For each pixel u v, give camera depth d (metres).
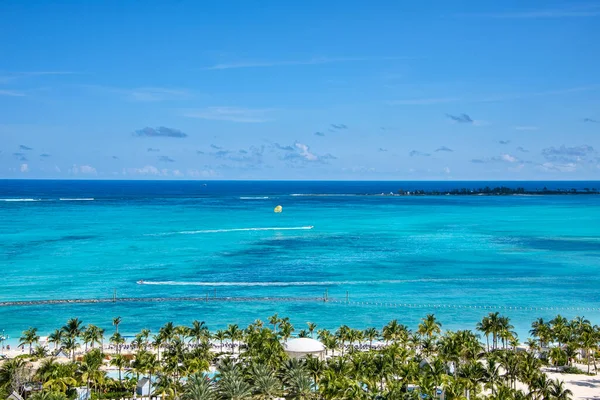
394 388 73.88
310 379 74.88
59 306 151.62
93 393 85.25
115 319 117.75
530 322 137.12
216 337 108.81
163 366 90.56
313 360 81.50
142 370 89.81
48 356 100.25
